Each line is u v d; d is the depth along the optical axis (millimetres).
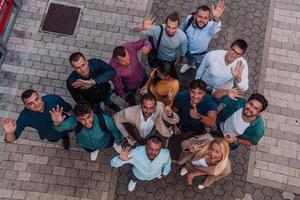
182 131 6574
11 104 7367
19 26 8039
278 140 7270
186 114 6012
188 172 6332
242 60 5930
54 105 5699
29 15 8148
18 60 7754
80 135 5785
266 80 7766
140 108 5637
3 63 7695
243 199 6863
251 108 5266
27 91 5309
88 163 6980
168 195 6836
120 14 8242
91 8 8258
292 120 7441
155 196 6824
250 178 6988
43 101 5652
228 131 5949
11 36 7938
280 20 8328
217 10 6254
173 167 6980
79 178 6883
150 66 7219
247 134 5773
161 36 6234
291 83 7766
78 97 6195
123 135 6121
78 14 8188
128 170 6965
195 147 5617
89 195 6789
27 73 7648
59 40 7961
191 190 6871
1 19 7590
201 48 6758
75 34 8016
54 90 7547
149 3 8359
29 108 5477
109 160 7016
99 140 5887
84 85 5801
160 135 6656
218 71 5992
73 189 6805
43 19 8125
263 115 7449
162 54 6609
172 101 5895
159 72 5895
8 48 7832
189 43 6672
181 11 8359
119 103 7426
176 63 7344
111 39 8008
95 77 5891
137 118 5699
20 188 6754
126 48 6086
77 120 5477
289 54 8023
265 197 6887
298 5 8438
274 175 7027
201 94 5371
